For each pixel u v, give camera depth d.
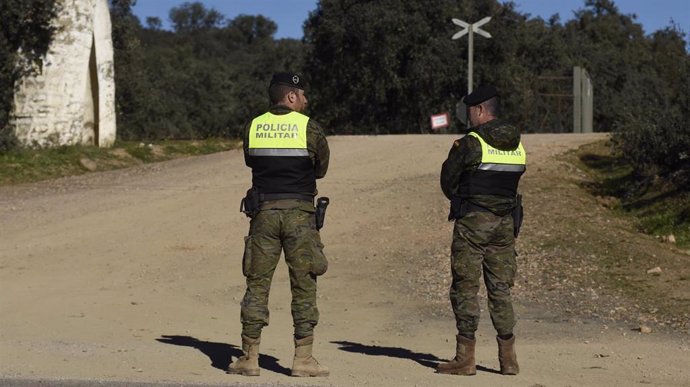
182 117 59.94
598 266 12.41
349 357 7.98
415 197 17.52
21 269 13.70
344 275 13.04
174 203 18.22
